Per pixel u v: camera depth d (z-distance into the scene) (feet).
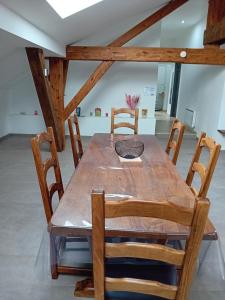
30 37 8.98
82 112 20.20
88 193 4.75
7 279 5.70
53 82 15.11
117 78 19.66
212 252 4.20
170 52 14.88
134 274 4.23
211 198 9.84
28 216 8.14
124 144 7.30
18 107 19.85
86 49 15.08
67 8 9.66
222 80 16.56
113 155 7.18
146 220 3.88
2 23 6.72
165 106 34.37
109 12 12.99
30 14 8.12
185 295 3.38
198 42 21.27
